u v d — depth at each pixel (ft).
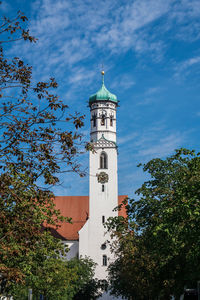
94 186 271.49
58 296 157.89
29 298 109.29
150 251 110.11
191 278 93.40
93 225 265.54
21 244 58.39
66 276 153.58
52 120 53.93
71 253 275.59
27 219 57.16
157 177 117.39
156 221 99.19
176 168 114.83
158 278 112.06
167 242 86.58
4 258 57.00
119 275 179.32
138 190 118.01
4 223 52.95
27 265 85.51
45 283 142.10
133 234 117.60
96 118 281.33
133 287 145.89
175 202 75.41
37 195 54.95
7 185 52.34
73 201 306.55
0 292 87.10
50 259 101.71
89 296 229.04
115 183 271.28
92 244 262.88
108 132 278.67
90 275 235.81
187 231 70.44
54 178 53.21
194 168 81.87
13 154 52.75
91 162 274.36
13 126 52.37
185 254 88.28
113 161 273.75
